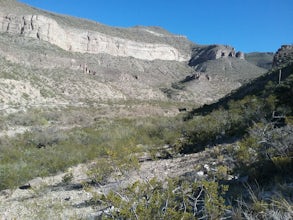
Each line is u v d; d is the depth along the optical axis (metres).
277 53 60.66
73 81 92.94
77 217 6.51
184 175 8.63
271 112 15.30
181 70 177.88
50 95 71.50
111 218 4.58
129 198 4.73
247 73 167.62
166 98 116.38
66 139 20.62
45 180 11.23
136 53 185.62
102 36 171.38
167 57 197.25
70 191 9.15
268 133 8.48
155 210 4.21
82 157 14.64
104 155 15.09
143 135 20.70
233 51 193.75
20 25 137.62
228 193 5.80
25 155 15.51
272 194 5.03
